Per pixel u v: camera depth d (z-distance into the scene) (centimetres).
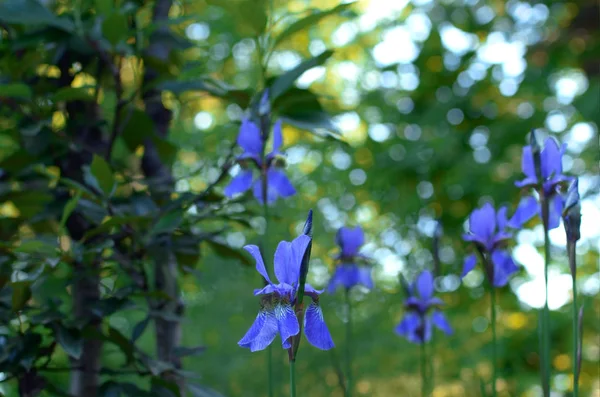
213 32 272
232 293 277
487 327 291
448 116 316
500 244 131
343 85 367
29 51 137
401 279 149
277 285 104
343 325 278
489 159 296
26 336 125
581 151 294
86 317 127
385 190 323
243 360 286
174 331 142
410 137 315
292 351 103
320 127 133
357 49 350
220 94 136
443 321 150
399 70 323
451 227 307
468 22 326
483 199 301
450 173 298
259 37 136
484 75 315
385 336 275
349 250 149
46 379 129
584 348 294
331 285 149
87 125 138
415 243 306
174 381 131
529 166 125
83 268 129
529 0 321
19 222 138
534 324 291
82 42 136
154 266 142
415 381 273
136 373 130
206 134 247
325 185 342
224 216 132
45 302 130
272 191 133
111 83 146
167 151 142
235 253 136
